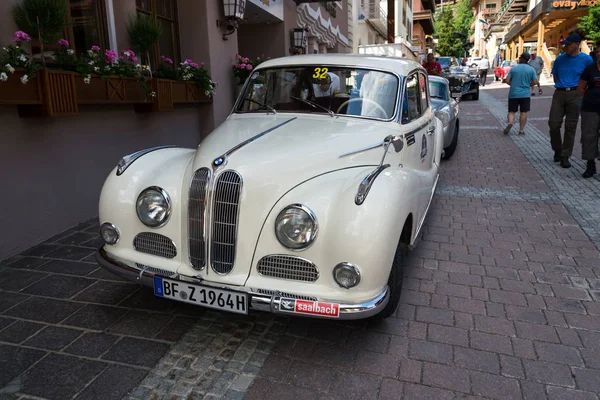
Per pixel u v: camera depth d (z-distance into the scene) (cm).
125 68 544
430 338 325
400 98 409
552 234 518
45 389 273
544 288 396
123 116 597
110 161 580
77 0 550
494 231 531
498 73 3550
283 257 287
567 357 303
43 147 482
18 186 457
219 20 782
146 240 324
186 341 322
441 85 947
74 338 323
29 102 422
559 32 3419
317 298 280
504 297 381
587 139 715
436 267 439
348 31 1903
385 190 289
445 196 670
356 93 409
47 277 412
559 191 679
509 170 816
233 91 848
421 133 461
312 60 440
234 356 306
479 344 318
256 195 294
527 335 328
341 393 271
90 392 271
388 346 316
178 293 302
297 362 300
